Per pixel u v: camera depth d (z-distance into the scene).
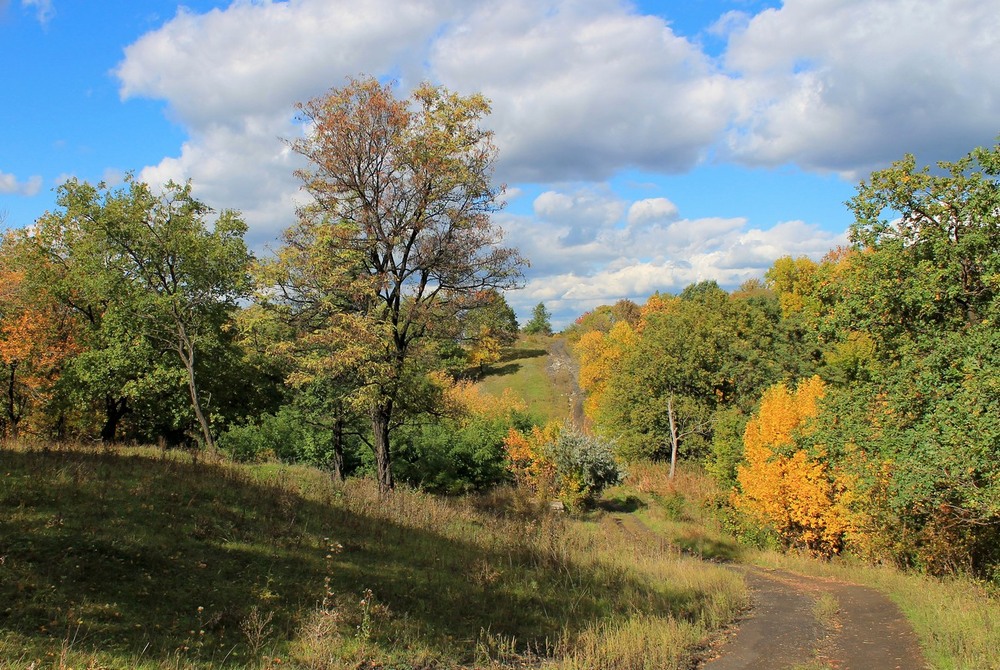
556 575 12.83
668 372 44.72
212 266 29.08
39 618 6.54
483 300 19.17
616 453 43.50
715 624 10.48
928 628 9.38
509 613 9.91
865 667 7.90
